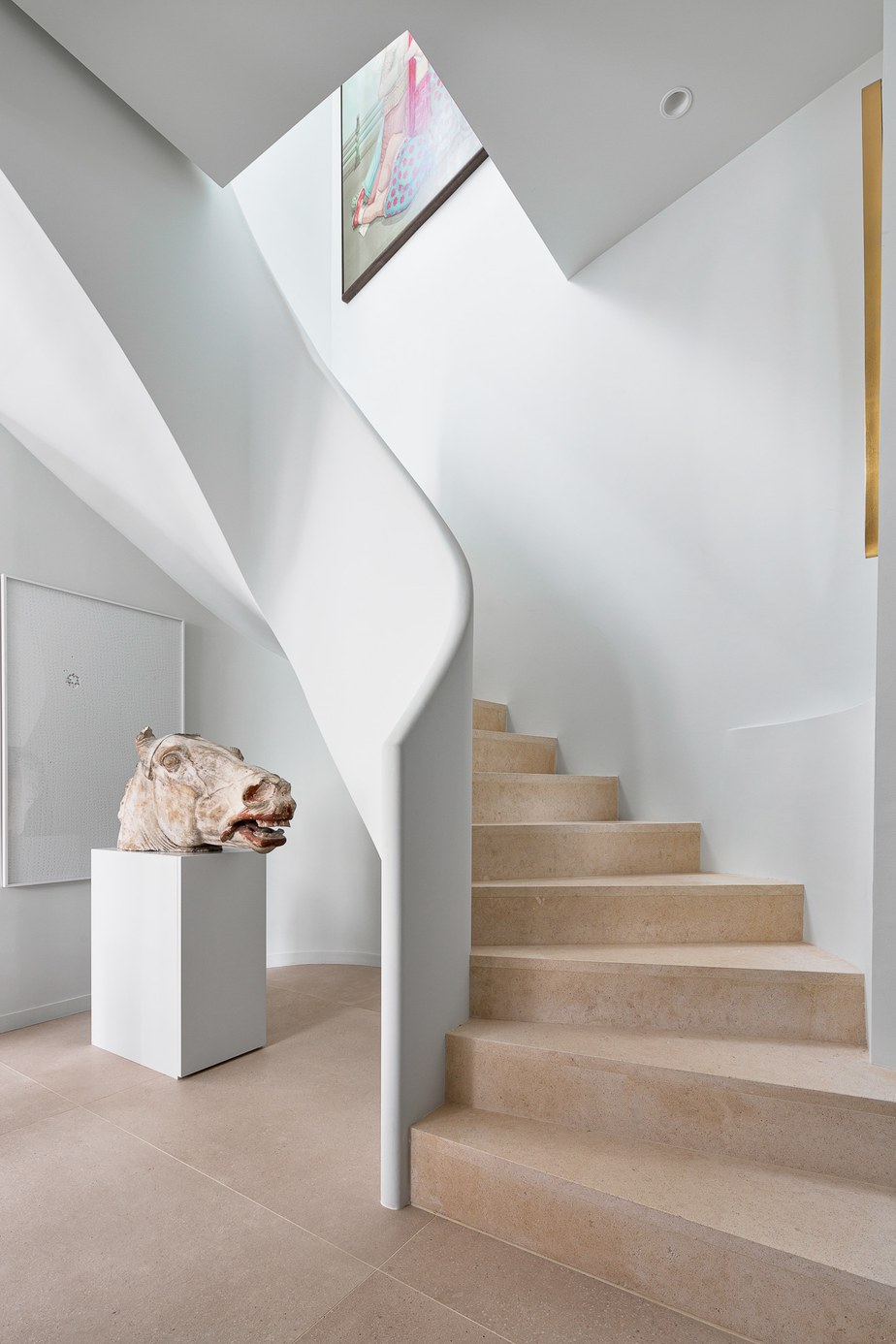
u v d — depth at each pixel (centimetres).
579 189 298
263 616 296
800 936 229
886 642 170
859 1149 152
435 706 190
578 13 216
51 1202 176
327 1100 235
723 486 281
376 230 484
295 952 426
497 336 396
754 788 256
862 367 235
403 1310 139
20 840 314
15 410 302
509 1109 182
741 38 229
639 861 266
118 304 231
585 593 339
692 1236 137
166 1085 246
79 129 223
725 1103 162
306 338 308
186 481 261
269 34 208
